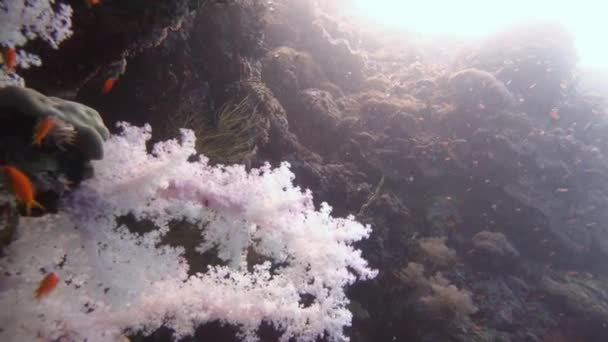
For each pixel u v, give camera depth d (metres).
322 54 3.58
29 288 0.77
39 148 0.71
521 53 4.25
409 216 3.00
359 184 2.82
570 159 3.84
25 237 0.76
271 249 1.00
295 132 2.95
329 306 1.06
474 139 3.55
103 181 0.80
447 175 3.37
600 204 3.78
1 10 0.79
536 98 4.14
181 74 1.80
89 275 0.82
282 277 1.06
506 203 3.49
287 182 1.05
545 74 4.15
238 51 2.15
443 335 2.64
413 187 3.28
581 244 3.64
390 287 2.75
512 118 3.70
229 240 0.95
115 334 0.85
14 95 0.70
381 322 2.73
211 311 0.94
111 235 0.82
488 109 3.71
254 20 2.25
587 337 3.27
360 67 3.75
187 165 0.90
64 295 0.81
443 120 3.61
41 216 0.77
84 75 1.23
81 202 0.78
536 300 3.34
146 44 1.28
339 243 1.15
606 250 3.70
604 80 6.89
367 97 3.53
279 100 2.94
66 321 0.79
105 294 0.82
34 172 0.70
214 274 0.98
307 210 1.10
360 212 2.70
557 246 3.59
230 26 2.07
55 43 0.89
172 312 0.91
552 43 4.28
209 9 1.97
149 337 1.23
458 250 3.29
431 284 2.78
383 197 2.83
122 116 1.67
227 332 1.51
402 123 3.34
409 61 5.01
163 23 1.21
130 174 0.82
